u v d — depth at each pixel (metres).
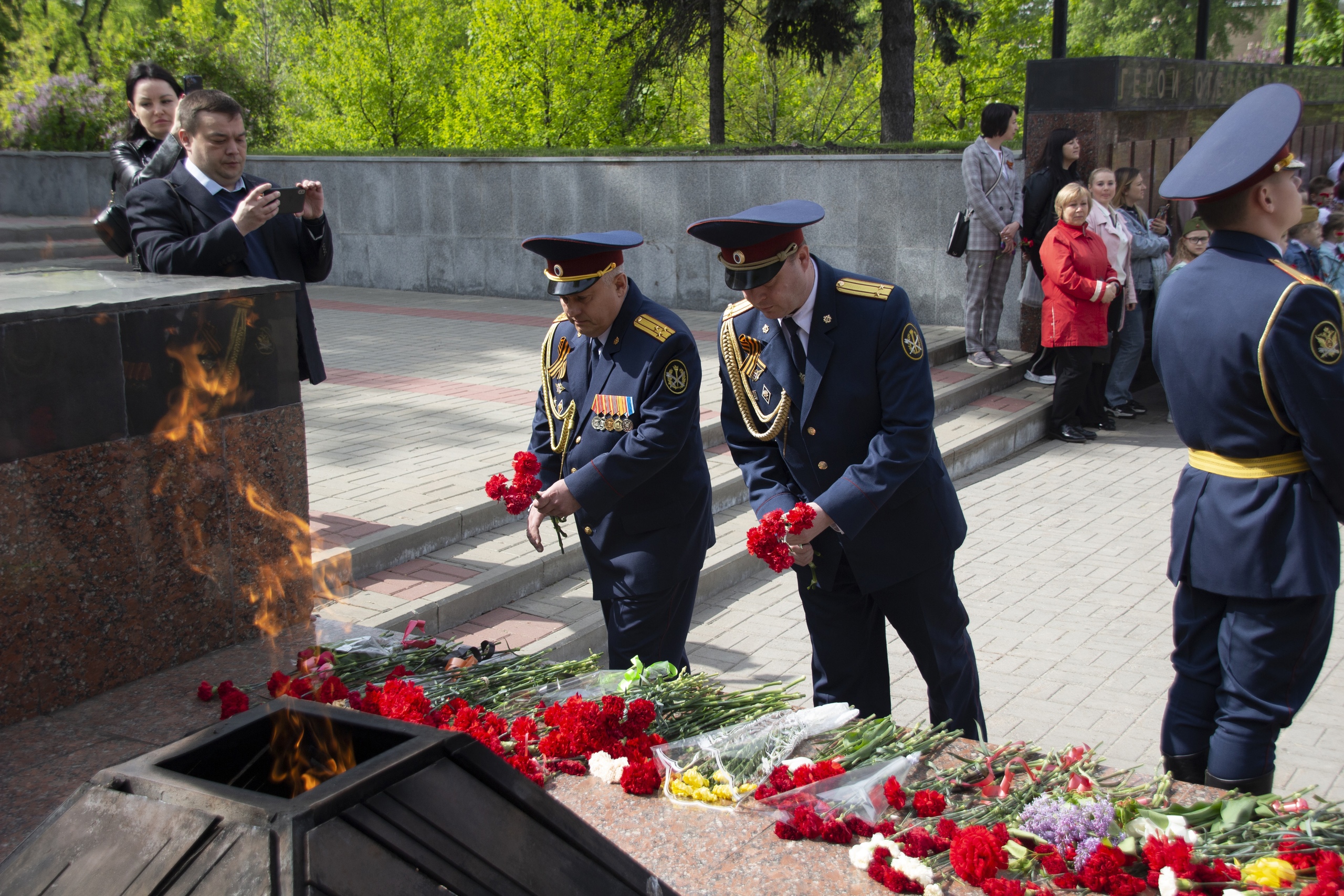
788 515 2.90
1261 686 2.78
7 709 2.99
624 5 18.33
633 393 3.25
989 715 4.22
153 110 4.80
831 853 2.25
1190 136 10.38
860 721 2.81
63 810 1.54
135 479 3.22
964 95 27.14
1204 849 2.19
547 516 3.27
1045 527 6.52
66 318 3.00
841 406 3.09
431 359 9.56
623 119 21.12
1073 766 2.53
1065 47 9.17
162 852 1.41
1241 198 2.73
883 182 10.95
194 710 3.10
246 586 3.60
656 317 3.30
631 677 3.01
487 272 13.61
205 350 3.38
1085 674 4.57
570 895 1.65
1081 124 9.03
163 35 10.52
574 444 3.45
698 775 2.51
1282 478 2.73
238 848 1.36
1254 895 1.96
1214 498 2.83
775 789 2.45
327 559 4.77
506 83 20.81
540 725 2.83
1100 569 5.80
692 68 23.56
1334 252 8.49
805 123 26.48
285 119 25.16
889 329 3.04
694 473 3.43
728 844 2.28
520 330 11.16
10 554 2.95
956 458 7.45
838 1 15.89
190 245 3.90
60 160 8.65
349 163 14.23
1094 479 7.47
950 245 9.32
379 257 14.35
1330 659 4.66
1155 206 9.95
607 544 3.44
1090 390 8.62
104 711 3.09
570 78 20.36
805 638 5.05
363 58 23.89
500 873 1.55
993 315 9.35
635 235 3.36
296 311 3.70
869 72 25.78
